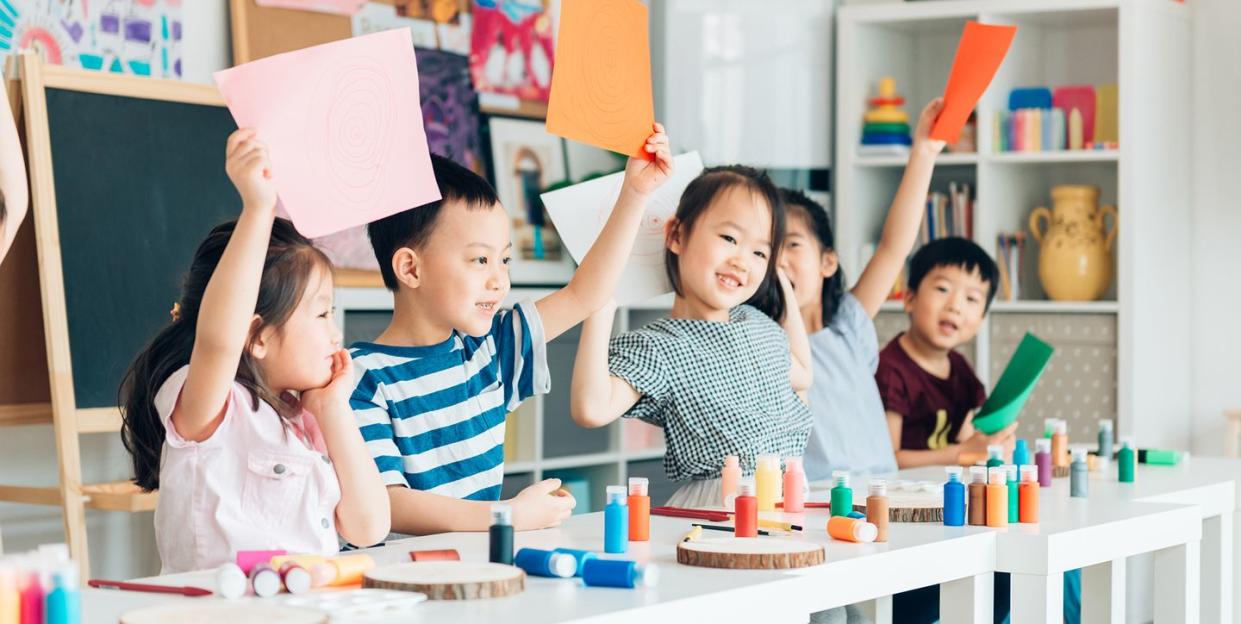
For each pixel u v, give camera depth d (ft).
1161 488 6.43
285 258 4.44
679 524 4.92
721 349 6.40
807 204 8.18
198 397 4.19
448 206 5.29
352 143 4.44
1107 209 11.94
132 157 8.18
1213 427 12.27
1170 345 11.96
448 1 10.49
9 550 8.54
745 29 12.20
